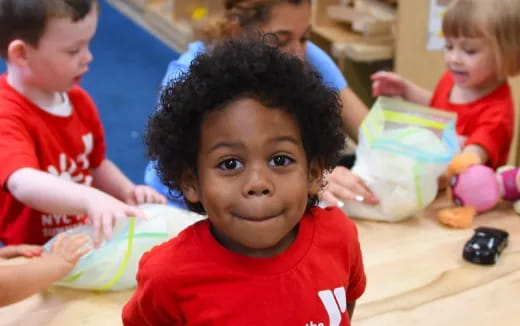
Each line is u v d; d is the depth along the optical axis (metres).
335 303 0.59
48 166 1.18
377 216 1.05
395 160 1.02
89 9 1.12
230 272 0.56
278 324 0.56
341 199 1.04
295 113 0.54
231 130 0.52
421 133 1.05
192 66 0.57
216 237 0.58
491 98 1.38
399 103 1.11
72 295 0.85
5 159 1.02
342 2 2.31
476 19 1.28
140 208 0.95
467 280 0.88
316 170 0.59
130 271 0.85
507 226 1.04
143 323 0.61
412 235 1.01
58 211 0.96
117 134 2.62
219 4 3.47
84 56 1.16
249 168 0.53
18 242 1.22
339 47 2.11
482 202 1.06
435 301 0.84
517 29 1.28
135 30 4.01
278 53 0.56
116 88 3.11
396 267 0.91
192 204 0.59
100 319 0.80
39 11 1.06
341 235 0.62
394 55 2.05
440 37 1.92
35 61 1.11
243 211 0.52
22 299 0.80
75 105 1.29
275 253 0.58
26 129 1.12
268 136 0.52
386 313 0.81
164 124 0.56
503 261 0.93
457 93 1.46
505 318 0.80
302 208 0.55
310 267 0.58
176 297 0.56
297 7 1.12
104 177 1.40
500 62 1.31
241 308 0.55
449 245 0.98
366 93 2.25
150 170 1.39
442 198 1.14
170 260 0.57
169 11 3.98
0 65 3.32
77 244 0.87
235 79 0.53
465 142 1.34
